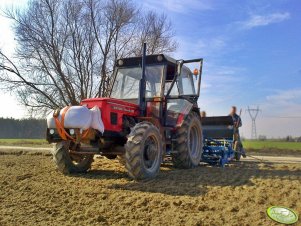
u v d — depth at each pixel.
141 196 5.28
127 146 6.41
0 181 6.57
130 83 8.03
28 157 11.48
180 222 4.27
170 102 8.22
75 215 4.55
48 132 6.68
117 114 6.89
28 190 5.86
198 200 5.07
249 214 4.50
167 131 7.96
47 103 18.64
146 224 4.23
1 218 4.42
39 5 18.20
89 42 18.97
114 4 19.59
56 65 18.34
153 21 20.91
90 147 6.92
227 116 10.91
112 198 5.25
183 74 8.80
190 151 8.40
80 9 18.73
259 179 6.57
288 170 7.98
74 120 6.21
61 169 7.38
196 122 8.73
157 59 7.95
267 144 27.28
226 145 9.60
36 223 4.25
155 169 6.75
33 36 18.09
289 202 4.92
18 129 51.44
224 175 7.10
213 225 4.16
